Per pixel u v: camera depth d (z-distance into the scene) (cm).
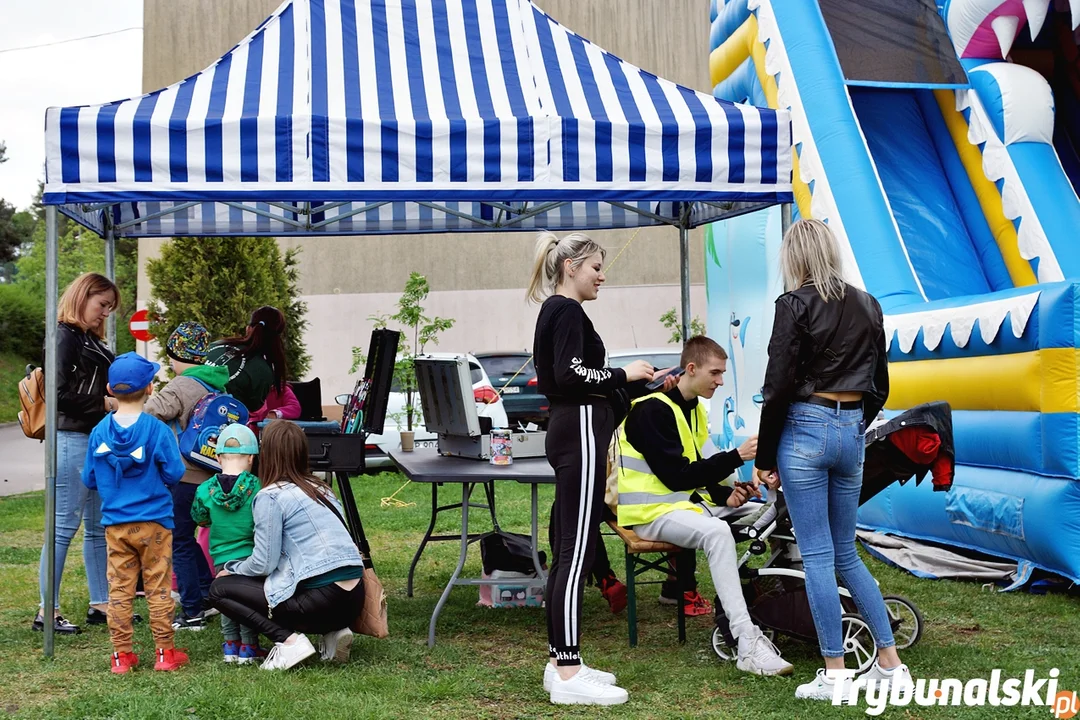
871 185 739
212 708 373
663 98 511
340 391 1962
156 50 1966
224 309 1474
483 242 1980
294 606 426
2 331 3556
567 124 473
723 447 918
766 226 835
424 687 401
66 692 408
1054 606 523
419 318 1232
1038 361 541
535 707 383
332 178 461
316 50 516
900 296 695
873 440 418
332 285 1975
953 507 612
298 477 442
